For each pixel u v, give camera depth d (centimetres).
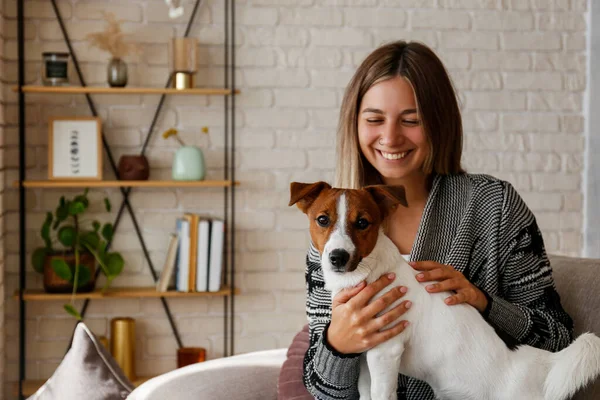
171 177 343
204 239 328
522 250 171
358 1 347
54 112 334
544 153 361
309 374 164
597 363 144
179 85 324
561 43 358
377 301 145
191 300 348
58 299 339
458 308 150
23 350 322
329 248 141
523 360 149
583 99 361
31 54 331
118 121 339
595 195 359
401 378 166
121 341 328
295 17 345
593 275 185
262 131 346
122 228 343
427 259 171
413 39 350
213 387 196
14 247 334
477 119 357
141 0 337
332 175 349
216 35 341
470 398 148
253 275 350
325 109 348
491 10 354
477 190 174
